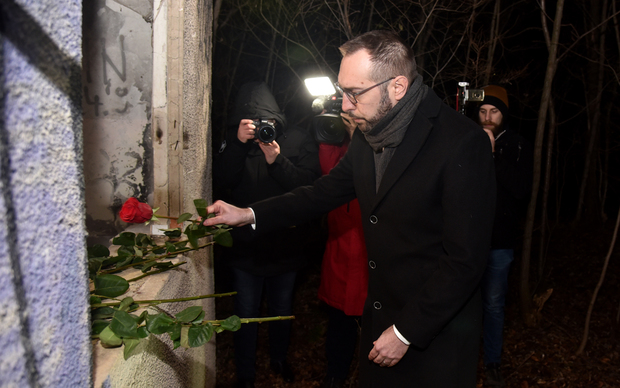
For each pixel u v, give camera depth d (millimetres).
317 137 2549
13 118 492
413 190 1562
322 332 3686
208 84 2301
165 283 1375
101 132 1807
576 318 3992
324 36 5418
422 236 1590
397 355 1537
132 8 1743
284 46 5883
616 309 4156
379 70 1481
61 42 584
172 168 1793
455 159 1496
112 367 878
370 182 1714
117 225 1870
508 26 6395
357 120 1598
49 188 565
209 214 1802
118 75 1777
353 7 5008
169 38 1721
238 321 1105
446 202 1498
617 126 7105
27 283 519
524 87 6910
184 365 1550
